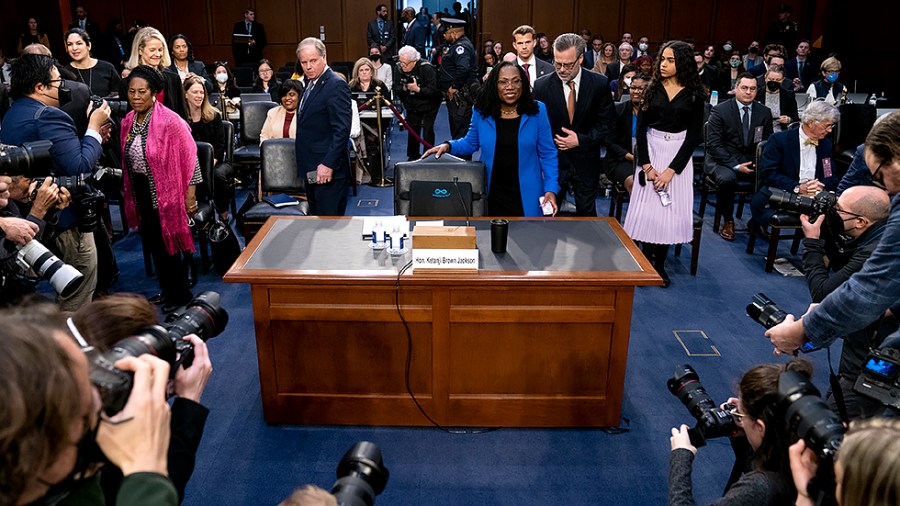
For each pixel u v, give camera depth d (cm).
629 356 363
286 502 110
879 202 216
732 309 424
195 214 408
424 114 750
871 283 168
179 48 639
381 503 252
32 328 76
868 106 600
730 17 1391
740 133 553
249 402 317
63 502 85
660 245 452
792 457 133
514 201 373
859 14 1292
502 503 253
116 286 449
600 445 286
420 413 290
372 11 1370
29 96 312
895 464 90
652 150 430
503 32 1388
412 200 341
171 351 117
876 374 168
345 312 272
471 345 278
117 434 88
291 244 294
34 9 1227
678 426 300
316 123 436
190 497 256
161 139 370
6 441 70
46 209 260
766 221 482
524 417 290
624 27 1391
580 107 444
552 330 275
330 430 293
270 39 1380
